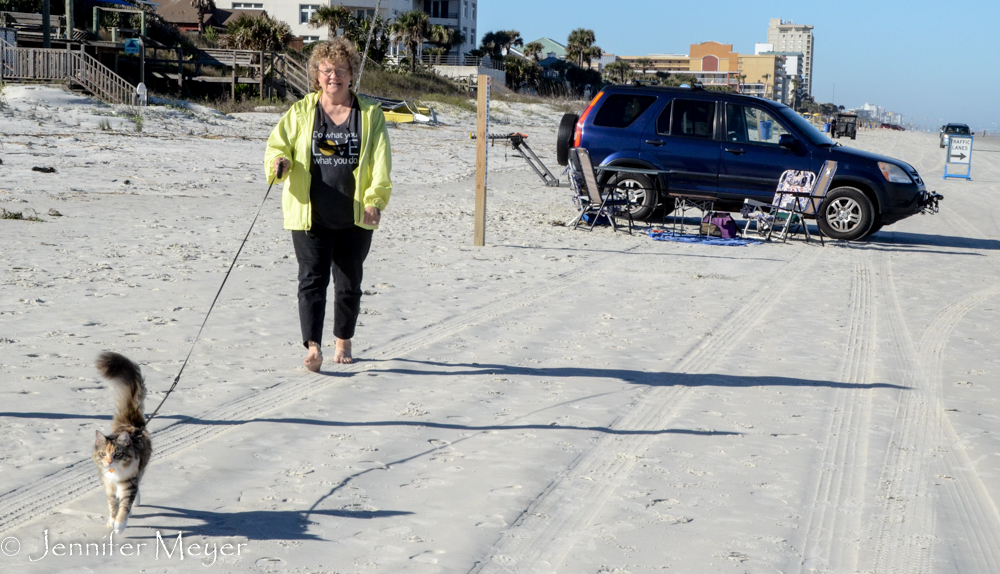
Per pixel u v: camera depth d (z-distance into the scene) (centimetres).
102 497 374
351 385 559
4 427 450
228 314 729
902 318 845
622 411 530
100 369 345
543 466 435
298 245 570
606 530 366
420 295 853
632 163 1473
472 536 354
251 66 4022
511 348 671
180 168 1955
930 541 369
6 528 342
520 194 1938
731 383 601
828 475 440
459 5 8669
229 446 442
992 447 490
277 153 544
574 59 11100
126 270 888
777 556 349
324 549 337
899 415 545
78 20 4447
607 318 792
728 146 1439
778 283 1013
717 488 417
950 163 3192
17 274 837
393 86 5453
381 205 551
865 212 1400
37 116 2662
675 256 1185
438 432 479
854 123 8206
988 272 1162
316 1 7094
